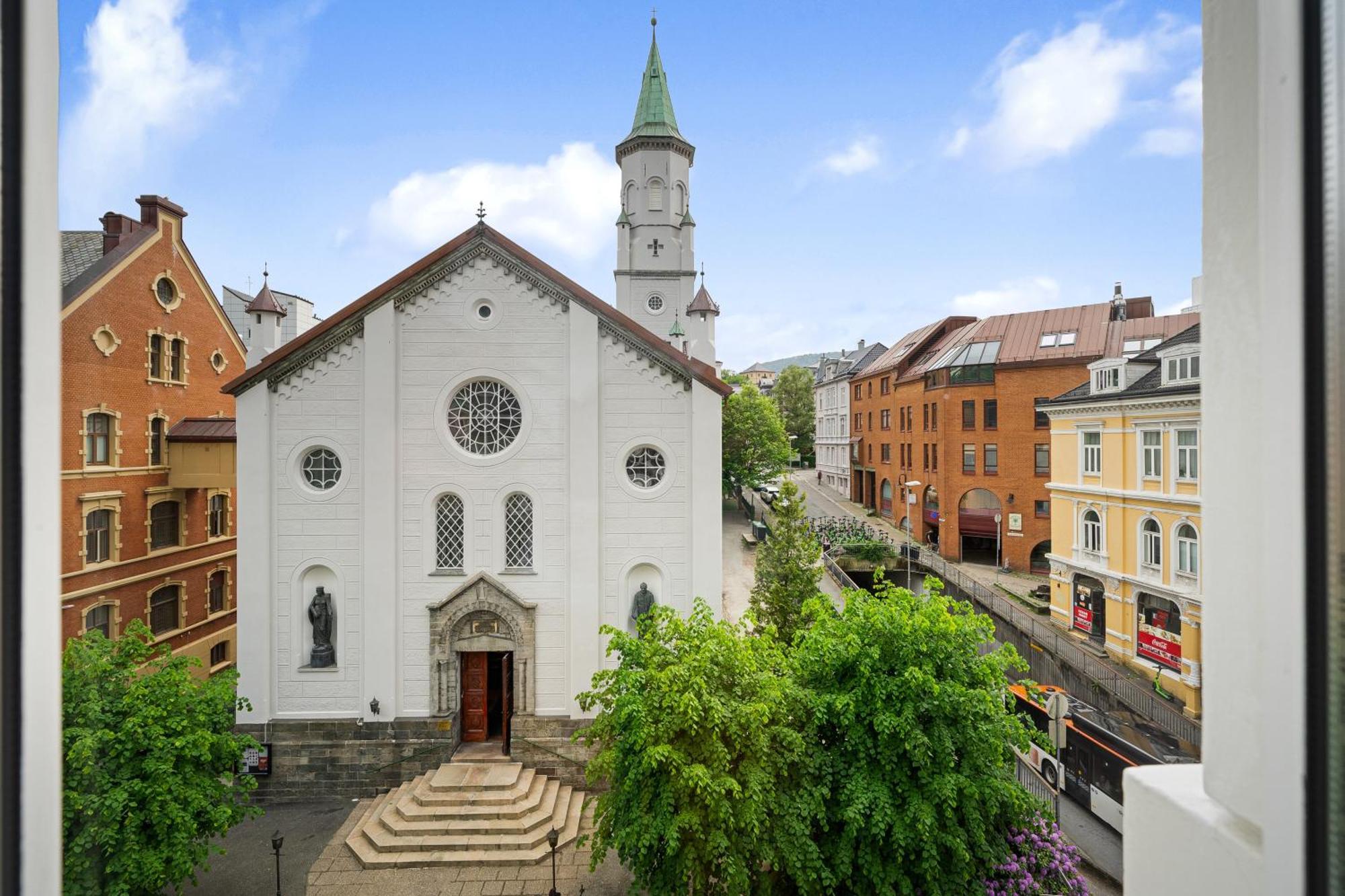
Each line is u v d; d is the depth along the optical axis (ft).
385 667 60.23
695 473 61.62
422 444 61.77
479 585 60.95
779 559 72.69
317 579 61.72
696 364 64.95
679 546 62.44
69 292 64.69
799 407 302.25
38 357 4.17
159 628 75.46
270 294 66.33
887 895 35.24
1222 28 5.91
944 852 36.88
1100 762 59.36
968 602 40.86
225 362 87.25
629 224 160.76
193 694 43.55
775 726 37.60
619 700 37.22
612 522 62.44
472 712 63.26
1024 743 38.42
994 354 143.02
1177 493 75.25
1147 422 79.56
